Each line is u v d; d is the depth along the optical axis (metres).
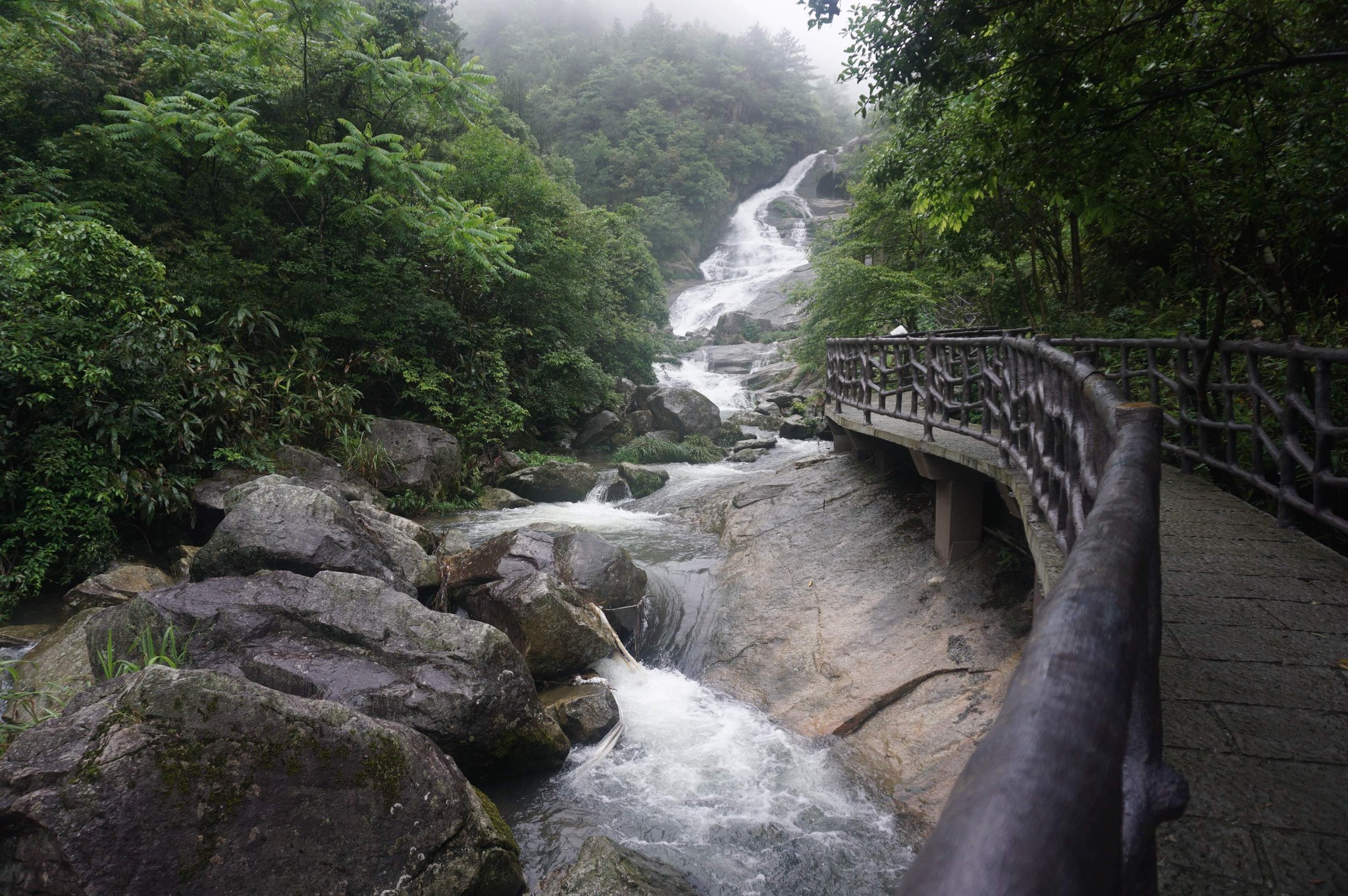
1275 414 4.35
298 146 12.35
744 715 5.18
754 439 16.14
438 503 10.33
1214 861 1.76
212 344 9.20
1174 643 2.81
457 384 13.03
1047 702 0.50
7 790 2.68
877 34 4.95
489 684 4.35
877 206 14.63
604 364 19.09
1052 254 11.60
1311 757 2.12
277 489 6.06
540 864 3.76
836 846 3.86
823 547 7.08
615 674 5.73
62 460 6.99
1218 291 5.21
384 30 16.47
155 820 2.72
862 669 5.20
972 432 5.45
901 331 7.88
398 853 3.12
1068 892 0.34
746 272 43.75
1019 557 5.54
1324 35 4.53
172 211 11.15
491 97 13.08
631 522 9.51
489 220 12.76
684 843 3.91
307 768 3.03
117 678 3.48
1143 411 1.29
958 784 0.45
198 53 11.79
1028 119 5.30
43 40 11.07
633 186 49.22
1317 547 3.81
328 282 11.79
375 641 4.54
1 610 6.38
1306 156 5.35
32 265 7.30
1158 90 5.02
